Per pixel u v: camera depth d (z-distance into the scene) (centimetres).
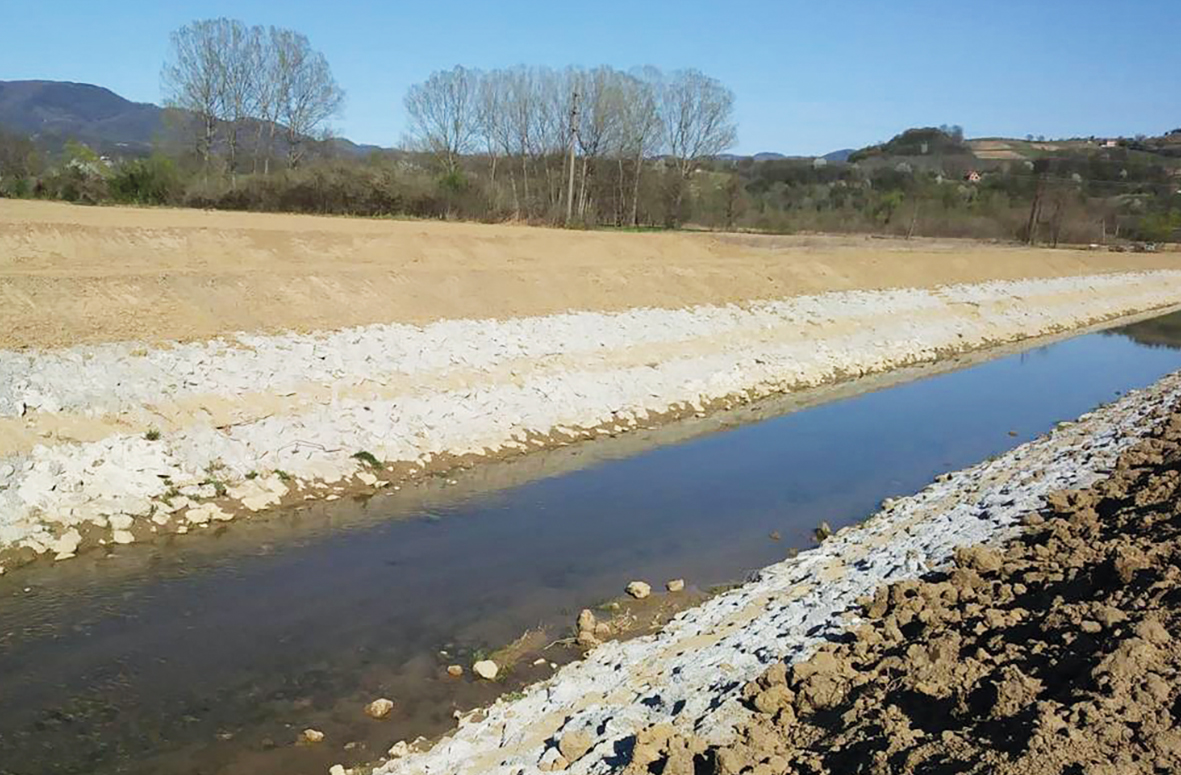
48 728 856
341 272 2230
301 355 1795
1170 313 4809
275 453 1541
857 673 769
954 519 1278
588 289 2672
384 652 1022
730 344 2648
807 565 1201
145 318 1733
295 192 4028
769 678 792
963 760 559
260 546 1309
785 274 3425
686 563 1299
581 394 2078
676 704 816
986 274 4366
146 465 1412
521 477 1672
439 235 3059
